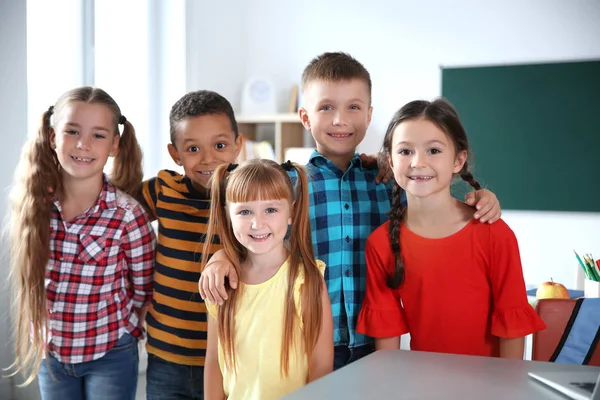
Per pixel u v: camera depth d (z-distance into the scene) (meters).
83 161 1.63
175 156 1.81
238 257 1.36
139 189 1.85
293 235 1.33
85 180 1.67
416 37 4.15
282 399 0.72
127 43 3.54
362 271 1.59
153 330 1.69
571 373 0.80
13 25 2.64
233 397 1.30
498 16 3.98
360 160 1.65
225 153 1.74
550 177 3.95
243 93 4.28
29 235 1.65
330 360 1.32
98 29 3.35
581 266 2.54
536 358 1.29
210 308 1.34
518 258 1.35
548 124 3.93
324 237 1.58
